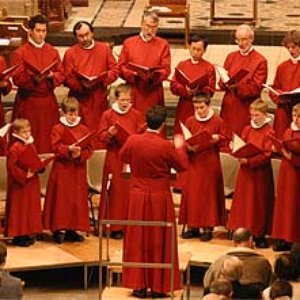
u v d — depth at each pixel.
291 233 29.56
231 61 33.84
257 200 29.94
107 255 28.75
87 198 30.33
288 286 22.67
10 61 38.22
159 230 26.11
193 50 33.50
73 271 30.77
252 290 23.89
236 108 33.22
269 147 29.59
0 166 31.25
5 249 24.81
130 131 29.92
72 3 49.75
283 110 32.56
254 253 25.88
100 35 44.84
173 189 32.78
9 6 44.31
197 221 30.31
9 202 29.73
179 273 26.45
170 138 36.50
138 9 49.75
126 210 29.09
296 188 29.45
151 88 33.16
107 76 33.09
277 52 43.72
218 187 30.41
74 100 29.98
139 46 33.56
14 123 29.52
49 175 30.48
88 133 30.17
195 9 49.31
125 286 26.38
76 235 30.44
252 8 49.75
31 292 29.41
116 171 30.00
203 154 30.19
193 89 32.88
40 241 30.38
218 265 25.36
